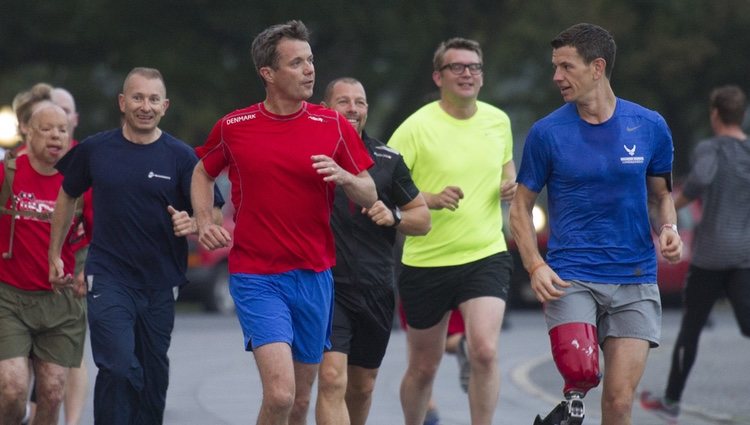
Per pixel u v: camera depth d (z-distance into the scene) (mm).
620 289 18688
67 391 24391
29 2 79562
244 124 18672
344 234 21406
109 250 20859
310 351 19125
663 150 18828
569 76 18453
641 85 86000
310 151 18578
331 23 80062
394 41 82750
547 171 18766
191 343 44094
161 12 80500
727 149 28422
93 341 20484
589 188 18578
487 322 22734
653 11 84562
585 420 27766
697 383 34188
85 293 22016
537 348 43812
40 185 21891
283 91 18484
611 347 18781
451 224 23141
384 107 100250
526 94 93875
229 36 82688
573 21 83500
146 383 21125
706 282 28641
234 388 32938
